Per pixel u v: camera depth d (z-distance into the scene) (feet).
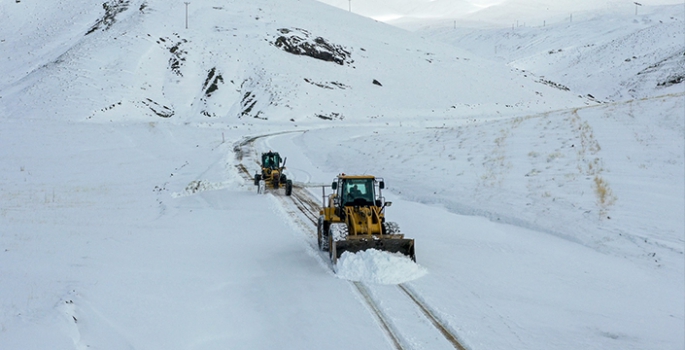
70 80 238.89
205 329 24.62
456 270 33.91
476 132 91.91
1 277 29.96
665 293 29.55
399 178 72.59
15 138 139.95
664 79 398.01
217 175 88.89
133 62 263.90
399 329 24.11
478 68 367.66
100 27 338.34
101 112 207.00
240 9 384.27
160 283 30.45
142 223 51.29
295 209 58.90
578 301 28.19
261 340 23.59
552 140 74.38
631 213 43.24
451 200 57.31
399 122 220.23
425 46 407.64
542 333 23.72
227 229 48.21
